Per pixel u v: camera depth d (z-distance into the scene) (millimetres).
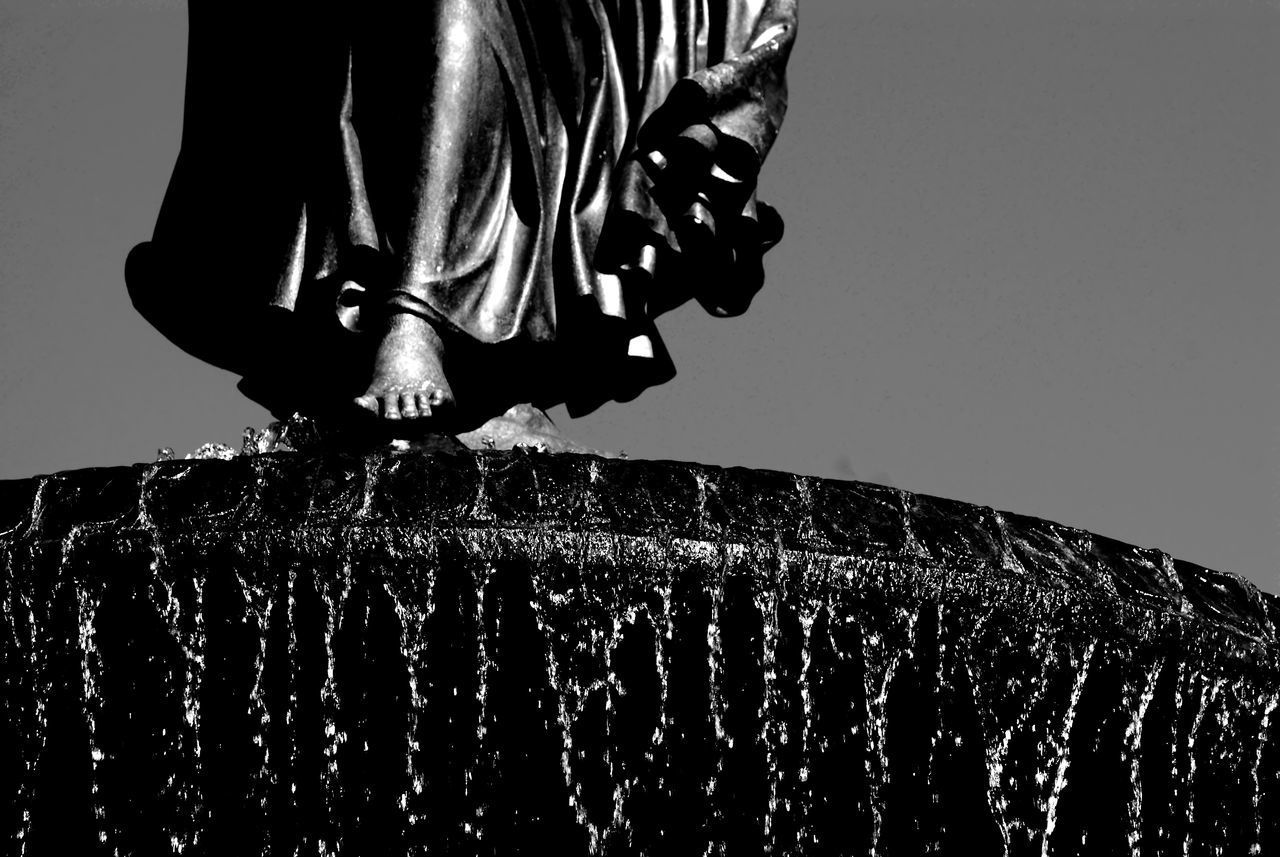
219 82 13875
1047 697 12055
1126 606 12234
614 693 11367
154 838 11414
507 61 13555
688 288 13805
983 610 11852
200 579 11352
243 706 11367
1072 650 12078
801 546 11570
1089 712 12258
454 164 13266
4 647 11500
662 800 11438
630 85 13828
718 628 11469
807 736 11609
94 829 11445
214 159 13828
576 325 13453
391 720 11312
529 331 13359
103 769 11438
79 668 11438
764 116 13531
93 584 11406
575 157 13672
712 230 13398
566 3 13742
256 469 11578
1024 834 12016
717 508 11617
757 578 11477
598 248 13453
